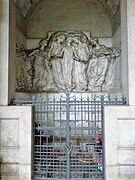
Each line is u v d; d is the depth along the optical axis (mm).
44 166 7016
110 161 6566
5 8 6922
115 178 6539
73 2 10000
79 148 7234
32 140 6816
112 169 6551
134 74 6730
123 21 7328
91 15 9969
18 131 6723
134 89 6703
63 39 9492
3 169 6660
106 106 6660
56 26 9961
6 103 6781
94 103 7008
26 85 9406
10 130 6730
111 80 9508
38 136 7086
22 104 7105
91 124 8109
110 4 9320
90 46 9648
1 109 6750
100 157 6984
